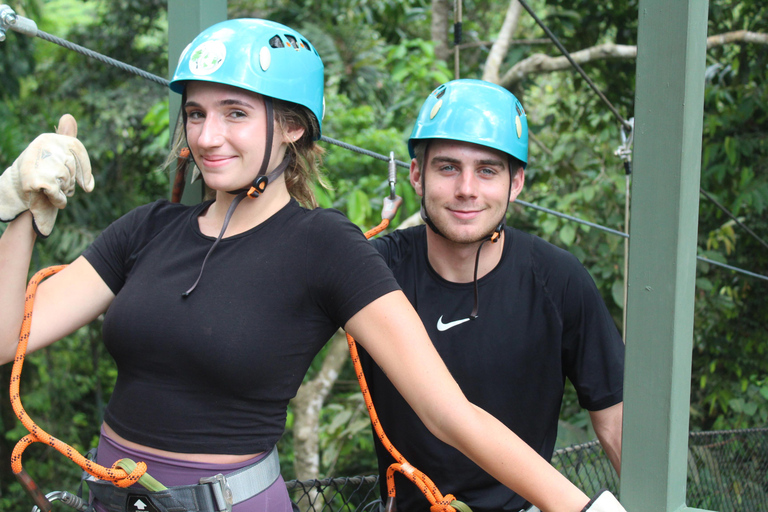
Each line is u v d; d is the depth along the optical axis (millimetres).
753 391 5750
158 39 8234
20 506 6957
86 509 1315
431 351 1169
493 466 1126
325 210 1278
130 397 1238
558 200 5406
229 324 1185
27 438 1188
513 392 1695
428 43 5277
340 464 6160
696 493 3438
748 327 5746
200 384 1200
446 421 1125
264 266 1228
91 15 8234
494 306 1699
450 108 1648
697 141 1126
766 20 5629
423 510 1734
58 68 7668
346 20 6133
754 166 5520
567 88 6441
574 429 4711
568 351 1752
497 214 1659
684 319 1132
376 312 1185
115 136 7262
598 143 5832
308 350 1253
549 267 1709
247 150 1245
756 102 5426
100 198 6934
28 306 1276
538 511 1728
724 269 5695
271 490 1271
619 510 1086
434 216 1673
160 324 1203
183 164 1592
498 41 5492
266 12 6605
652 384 1128
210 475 1201
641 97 1118
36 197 1246
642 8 1109
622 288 5238
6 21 1368
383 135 5391
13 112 6328
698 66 1104
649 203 1117
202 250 1272
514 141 1658
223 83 1224
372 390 1768
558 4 5930
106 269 1372
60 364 7656
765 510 3715
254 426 1227
